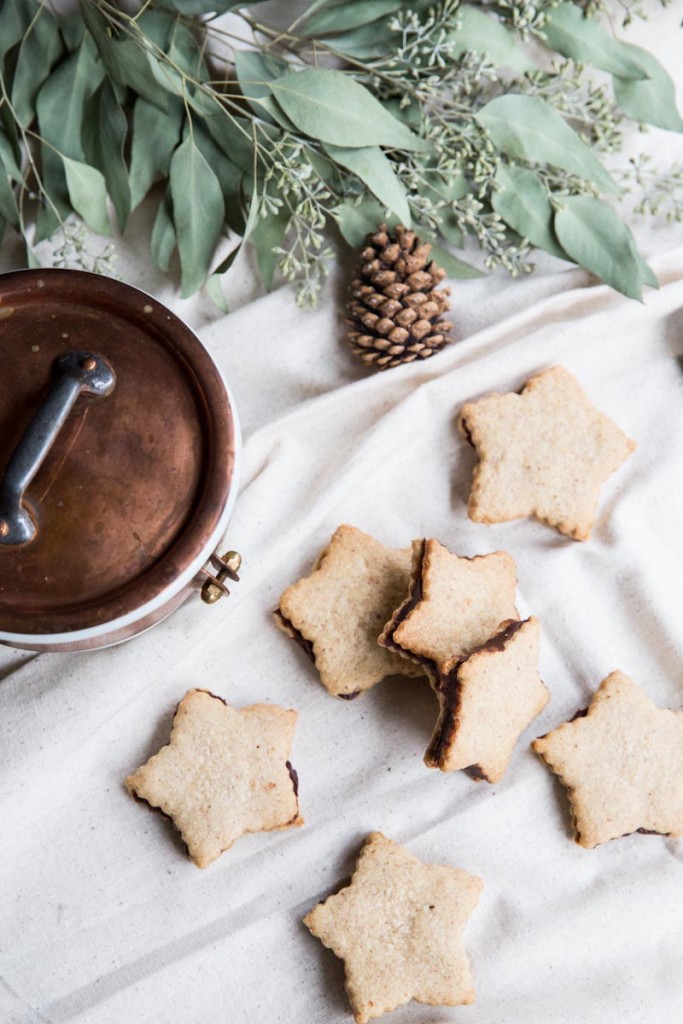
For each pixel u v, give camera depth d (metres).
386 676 0.57
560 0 0.55
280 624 0.57
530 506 0.58
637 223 0.60
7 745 0.55
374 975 0.55
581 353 0.60
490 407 0.58
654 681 0.58
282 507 0.58
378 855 0.56
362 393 0.58
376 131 0.52
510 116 0.55
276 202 0.54
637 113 0.57
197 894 0.56
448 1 0.53
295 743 0.57
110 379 0.47
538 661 0.57
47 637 0.47
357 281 0.57
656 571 0.58
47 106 0.55
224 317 0.58
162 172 0.56
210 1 0.52
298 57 0.56
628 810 0.56
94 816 0.56
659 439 0.60
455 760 0.54
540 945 0.56
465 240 0.60
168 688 0.57
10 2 0.54
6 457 0.47
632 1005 0.56
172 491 0.48
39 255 0.58
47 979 0.55
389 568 0.57
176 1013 0.55
